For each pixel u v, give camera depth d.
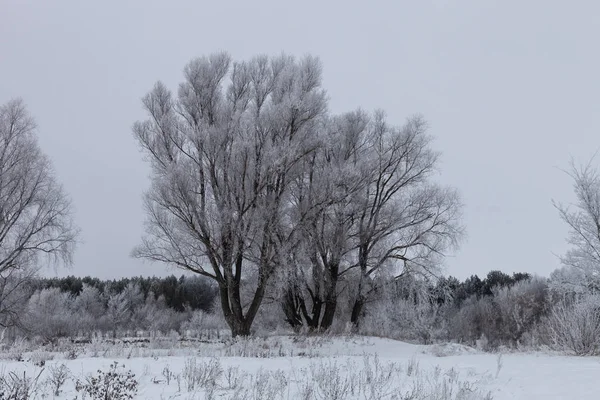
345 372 9.05
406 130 28.69
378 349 20.02
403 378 8.48
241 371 9.02
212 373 8.07
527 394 6.86
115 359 11.25
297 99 21.97
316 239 25.33
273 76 24.66
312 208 23.36
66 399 6.50
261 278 22.17
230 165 21.33
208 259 22.23
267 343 18.50
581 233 17.39
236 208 21.30
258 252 22.22
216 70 23.97
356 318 27.83
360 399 6.54
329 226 26.19
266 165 21.27
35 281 29.30
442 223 28.31
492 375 8.85
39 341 24.22
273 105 22.78
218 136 21.53
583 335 14.76
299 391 6.76
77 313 43.06
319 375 7.71
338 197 24.14
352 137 28.20
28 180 28.05
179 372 8.70
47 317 34.91
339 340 21.39
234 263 22.17
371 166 26.78
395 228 27.94
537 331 24.14
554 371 9.02
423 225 28.56
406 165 29.38
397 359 12.75
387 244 28.16
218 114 22.94
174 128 22.70
